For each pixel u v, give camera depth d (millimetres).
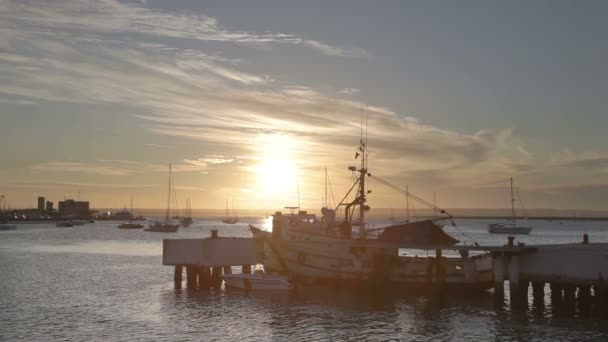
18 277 76438
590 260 47844
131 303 54969
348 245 60406
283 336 42062
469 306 52969
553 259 49625
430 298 56906
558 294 49906
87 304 54594
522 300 51125
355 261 61094
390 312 50312
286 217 67438
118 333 42875
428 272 58406
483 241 187000
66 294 60844
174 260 64125
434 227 60750
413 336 42281
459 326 45219
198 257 64000
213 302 55188
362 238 66375
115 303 55031
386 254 60531
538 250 50438
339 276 61812
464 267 57344
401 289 59500
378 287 60094
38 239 188125
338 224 67625
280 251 64250
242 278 61969
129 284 68500
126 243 166000
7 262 100250
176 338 41500
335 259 62031
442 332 43438
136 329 44156
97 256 114875
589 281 47781
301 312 50344
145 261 102438
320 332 43312
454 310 51188
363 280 60750
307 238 65188
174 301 55812
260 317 48312
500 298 51312
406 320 47281
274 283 60562
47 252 126938
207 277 63969
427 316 48750
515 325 45406
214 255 64062
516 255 51000
